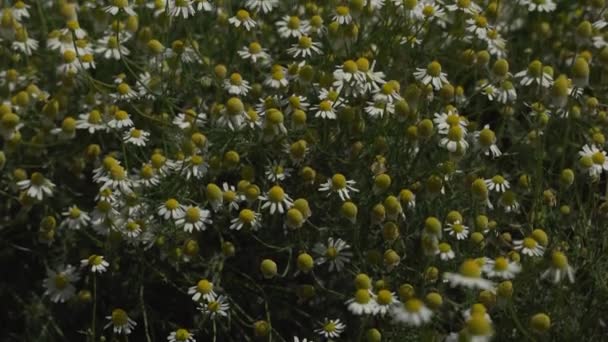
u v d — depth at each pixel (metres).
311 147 1.03
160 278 1.02
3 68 1.08
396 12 1.08
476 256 0.99
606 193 1.02
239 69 1.09
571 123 1.03
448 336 0.92
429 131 0.99
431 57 1.09
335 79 1.04
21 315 1.05
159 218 1.01
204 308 0.98
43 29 1.09
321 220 1.02
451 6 1.07
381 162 1.01
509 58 1.12
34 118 1.07
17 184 1.01
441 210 1.01
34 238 1.05
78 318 1.04
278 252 1.02
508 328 0.97
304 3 1.11
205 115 1.07
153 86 1.06
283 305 1.02
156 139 1.05
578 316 0.98
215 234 1.03
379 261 0.98
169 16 1.06
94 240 1.01
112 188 1.00
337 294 1.00
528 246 0.96
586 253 0.99
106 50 1.06
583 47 1.13
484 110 1.06
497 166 1.07
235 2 1.12
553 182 1.06
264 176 1.03
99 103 1.05
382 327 0.99
